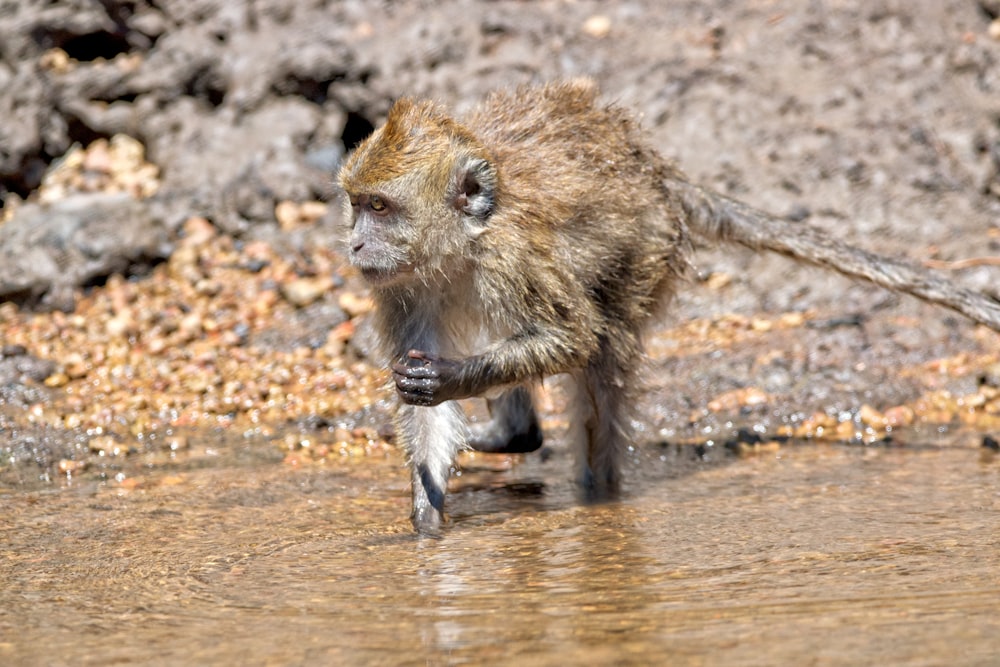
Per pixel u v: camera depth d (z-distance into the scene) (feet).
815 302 53.57
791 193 56.49
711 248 44.06
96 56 63.77
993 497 36.09
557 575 29.91
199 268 55.57
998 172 57.57
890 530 32.99
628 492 38.52
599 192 37.35
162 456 42.88
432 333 37.55
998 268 52.85
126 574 30.81
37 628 27.12
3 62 62.49
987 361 49.16
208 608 28.04
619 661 23.97
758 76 60.44
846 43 61.72
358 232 35.60
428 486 35.22
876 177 56.95
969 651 23.97
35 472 41.27
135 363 49.98
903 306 52.85
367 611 27.45
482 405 48.34
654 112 58.80
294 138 59.47
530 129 38.19
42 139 61.67
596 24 62.80
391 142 35.12
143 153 61.67
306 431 45.68
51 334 51.52
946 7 63.46
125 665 24.75
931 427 45.39
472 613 27.09
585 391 39.01
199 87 61.72
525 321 35.47
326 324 52.29
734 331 51.98
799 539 32.42
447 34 61.46
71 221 55.57
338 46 61.00
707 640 24.93
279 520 35.50
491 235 35.04
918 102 59.52
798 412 46.65
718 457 42.55
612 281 38.37
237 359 50.37
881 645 24.39
